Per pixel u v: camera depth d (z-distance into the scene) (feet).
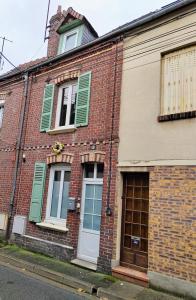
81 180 25.82
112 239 21.93
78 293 18.40
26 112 33.35
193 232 17.94
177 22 21.95
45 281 20.27
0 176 34.19
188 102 20.49
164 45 22.38
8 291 17.48
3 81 38.42
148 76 22.88
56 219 27.43
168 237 18.97
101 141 24.71
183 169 19.25
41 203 28.27
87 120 26.35
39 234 27.71
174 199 19.24
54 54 35.14
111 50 26.30
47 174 28.94
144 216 21.27
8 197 32.04
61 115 30.30
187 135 19.58
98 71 27.02
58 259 25.21
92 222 24.43
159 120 21.11
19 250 27.94
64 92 30.91
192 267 17.58
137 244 21.20
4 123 36.27
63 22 34.53
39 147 30.40
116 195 22.56
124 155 22.81
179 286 17.81
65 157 27.35
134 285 19.44
